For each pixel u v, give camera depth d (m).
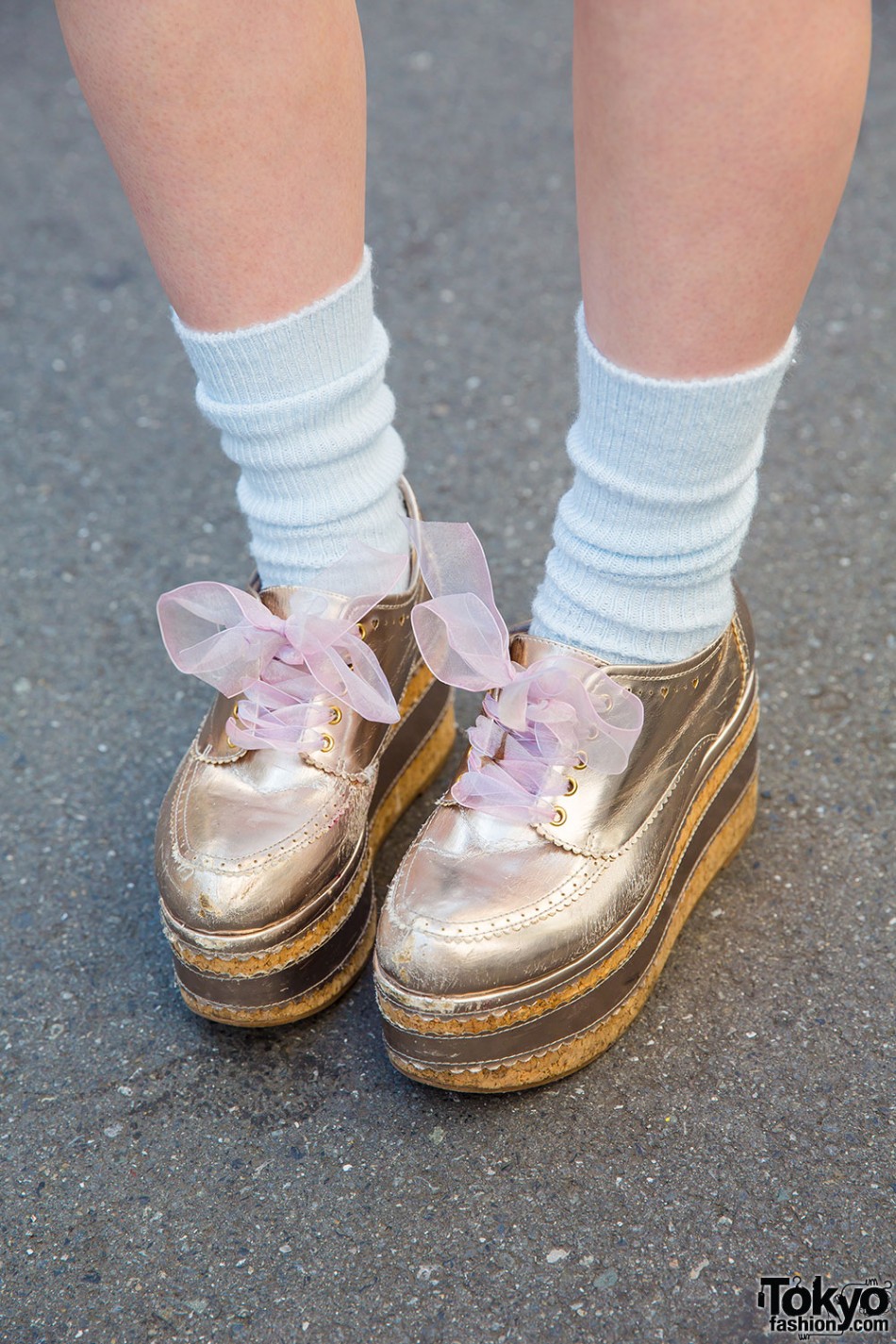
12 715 1.46
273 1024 1.06
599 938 0.96
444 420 1.90
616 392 0.90
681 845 1.06
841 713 1.36
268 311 0.97
